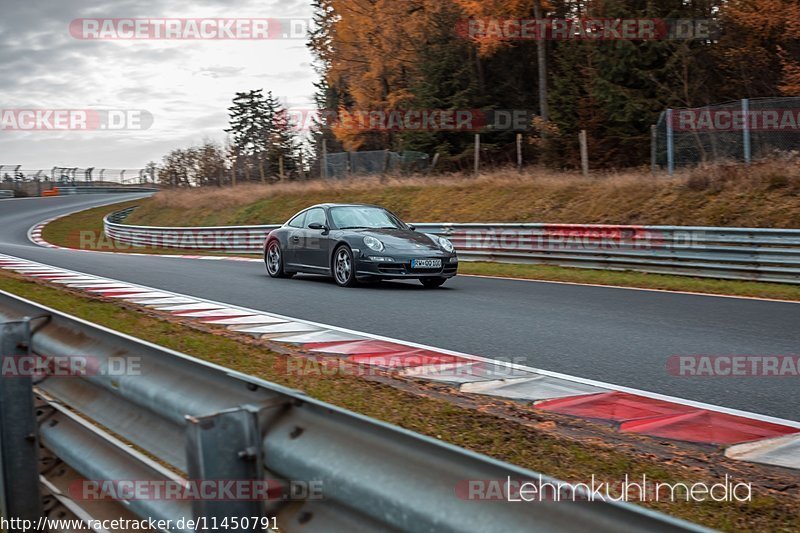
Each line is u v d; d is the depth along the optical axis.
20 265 13.93
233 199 27.25
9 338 2.85
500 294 9.88
